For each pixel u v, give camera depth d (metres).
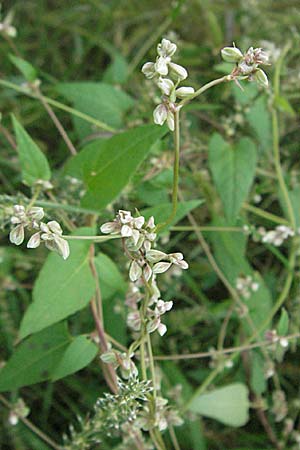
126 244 0.19
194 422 0.30
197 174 0.31
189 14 0.40
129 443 0.26
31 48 0.41
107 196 0.24
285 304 0.32
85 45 0.41
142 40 0.41
